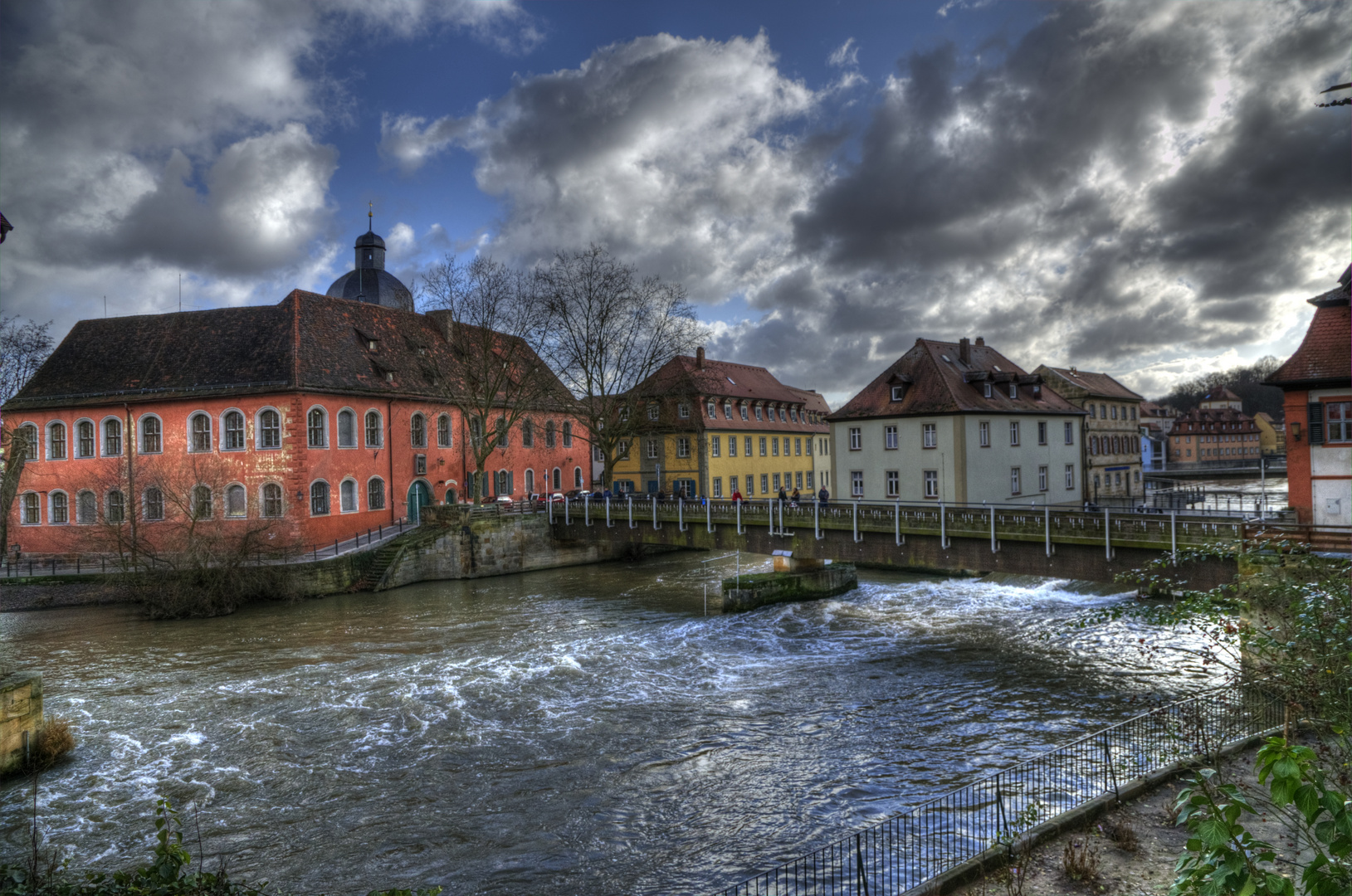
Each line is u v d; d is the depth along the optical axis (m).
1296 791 3.70
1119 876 7.77
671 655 21.94
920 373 38.25
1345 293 19.44
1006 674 19.38
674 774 13.70
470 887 10.22
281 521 35.06
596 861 10.79
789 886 9.73
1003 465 37.84
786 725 16.09
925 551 23.97
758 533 29.41
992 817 11.08
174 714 17.11
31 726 14.26
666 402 48.84
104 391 37.50
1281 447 124.38
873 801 12.34
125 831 11.93
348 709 17.41
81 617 28.42
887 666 20.45
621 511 36.50
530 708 17.41
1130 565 19.25
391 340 44.06
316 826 11.99
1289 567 10.17
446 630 25.62
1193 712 11.47
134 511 32.34
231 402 35.88
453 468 44.78
